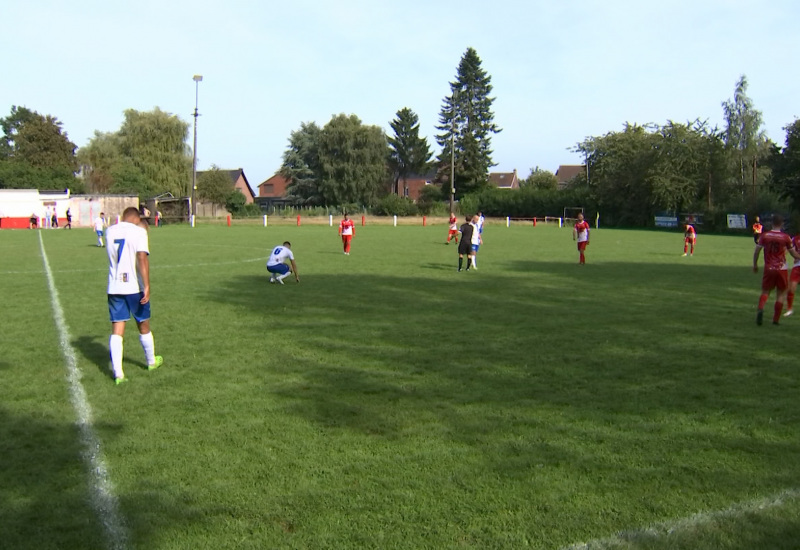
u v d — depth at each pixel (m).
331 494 4.22
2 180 65.69
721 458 4.84
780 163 49.12
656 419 5.74
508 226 57.16
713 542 3.66
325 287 14.70
